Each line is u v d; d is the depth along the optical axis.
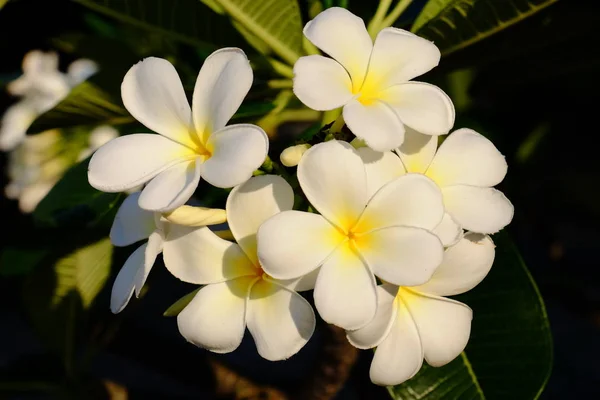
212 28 0.83
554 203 1.20
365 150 0.71
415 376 0.79
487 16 0.79
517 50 0.83
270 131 0.86
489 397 0.79
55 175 1.12
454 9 0.79
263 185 0.71
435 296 0.73
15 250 0.93
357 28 0.72
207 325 0.71
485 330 0.79
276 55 0.84
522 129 1.06
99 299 0.96
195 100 0.72
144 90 0.73
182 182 0.70
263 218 0.71
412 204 0.70
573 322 1.94
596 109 1.04
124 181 0.71
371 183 0.71
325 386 0.89
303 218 0.70
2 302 1.24
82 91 0.83
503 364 0.79
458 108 0.97
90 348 0.95
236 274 0.71
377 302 0.69
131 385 1.78
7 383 0.94
